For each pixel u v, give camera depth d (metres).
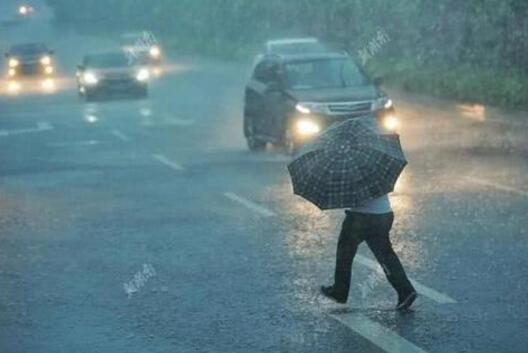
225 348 18.00
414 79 83.62
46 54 126.12
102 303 21.58
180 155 49.59
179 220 31.52
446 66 87.50
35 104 88.00
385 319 19.56
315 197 19.33
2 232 30.69
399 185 37.25
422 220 30.11
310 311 20.36
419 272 23.42
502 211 31.17
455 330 18.64
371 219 19.80
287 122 46.34
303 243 27.34
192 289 22.53
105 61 91.62
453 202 33.16
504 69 80.31
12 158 51.06
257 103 50.09
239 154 49.41
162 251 26.89
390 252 20.06
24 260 26.44
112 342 18.66
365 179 19.12
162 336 18.92
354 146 19.27
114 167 45.75
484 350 17.41
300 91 46.88
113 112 77.56
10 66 124.69
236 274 23.86
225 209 33.28
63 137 60.62
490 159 43.88
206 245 27.48
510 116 63.50
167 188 38.56
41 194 38.44
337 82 48.06
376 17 99.19
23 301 22.02
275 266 24.59
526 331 18.45
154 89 101.31
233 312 20.45
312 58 49.16
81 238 29.20
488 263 24.09
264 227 29.88
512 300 20.64
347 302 20.97
